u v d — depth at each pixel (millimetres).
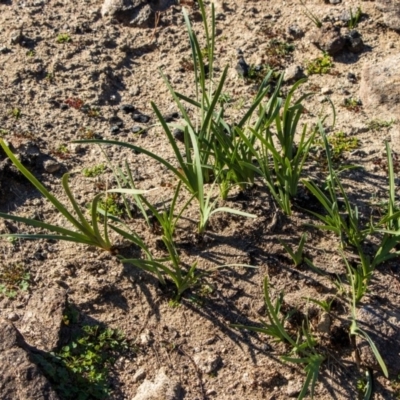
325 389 1092
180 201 1268
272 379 1103
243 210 1245
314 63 1489
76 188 1290
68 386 1075
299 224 1231
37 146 1333
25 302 1156
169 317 1152
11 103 1397
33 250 1215
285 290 1173
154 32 1540
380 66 1432
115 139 1365
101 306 1161
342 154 1333
